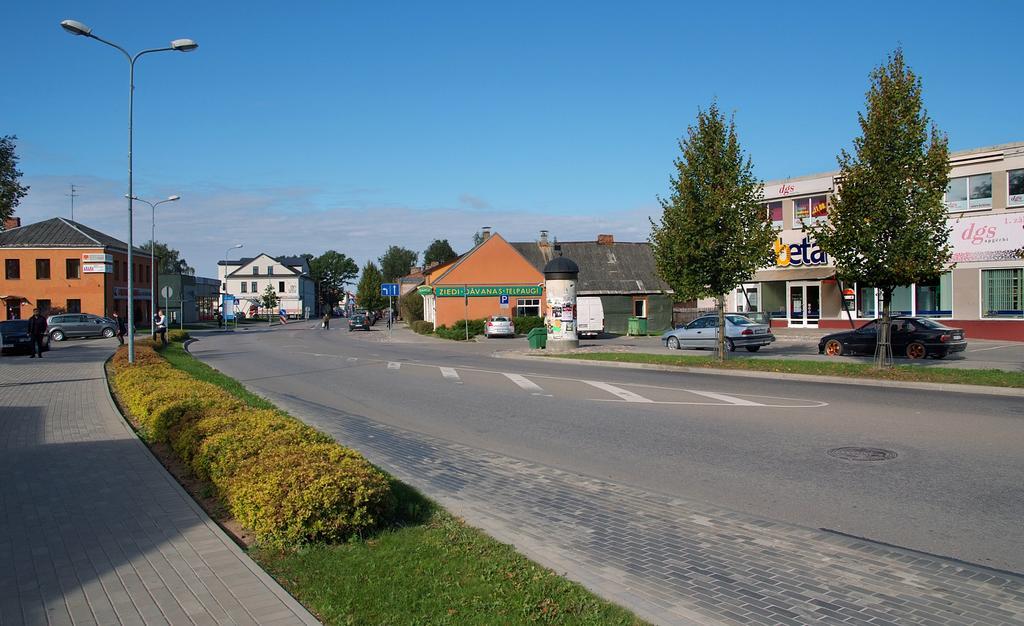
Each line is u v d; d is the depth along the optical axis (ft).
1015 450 28.94
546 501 23.70
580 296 153.58
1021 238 85.30
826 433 33.63
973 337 89.40
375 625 12.97
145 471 25.91
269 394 53.31
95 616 13.57
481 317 158.10
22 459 28.12
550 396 49.52
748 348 86.48
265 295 336.90
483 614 13.43
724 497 23.75
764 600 15.14
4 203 117.39
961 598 15.06
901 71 54.85
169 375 48.11
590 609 13.96
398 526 19.49
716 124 66.13
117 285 178.81
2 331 93.81
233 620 13.29
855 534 19.51
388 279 461.78
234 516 20.02
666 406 43.57
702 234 66.13
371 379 63.31
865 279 57.11
